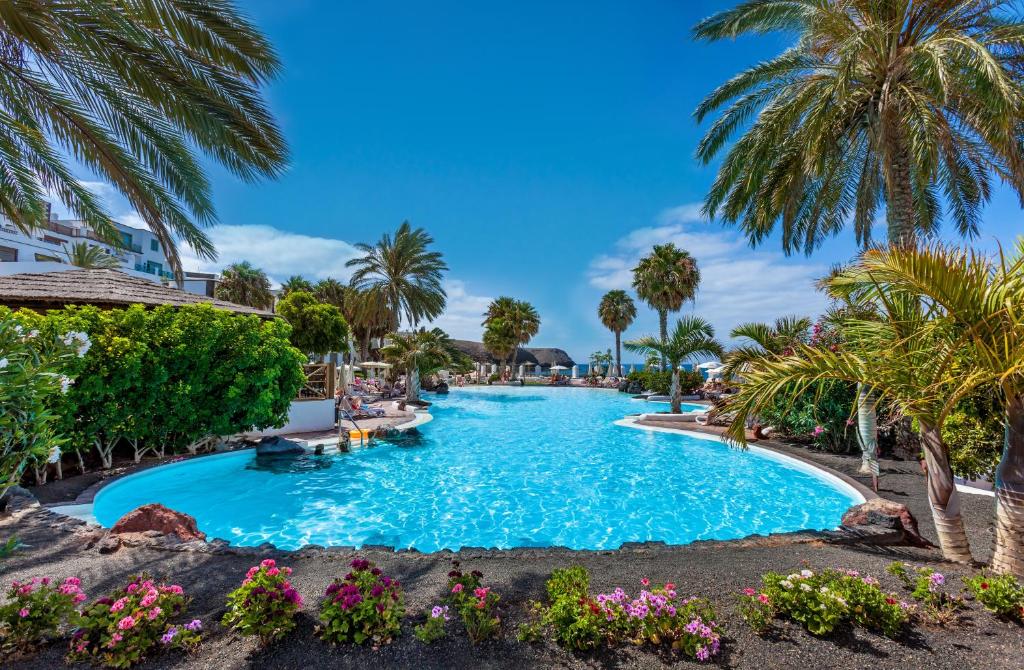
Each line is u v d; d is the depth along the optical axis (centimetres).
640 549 487
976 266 329
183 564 418
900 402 386
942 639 283
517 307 4859
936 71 738
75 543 465
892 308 407
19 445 398
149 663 263
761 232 1223
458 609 325
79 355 420
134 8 484
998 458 514
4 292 1024
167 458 939
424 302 3291
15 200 852
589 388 3925
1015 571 358
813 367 410
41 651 269
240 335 1024
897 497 716
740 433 450
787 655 272
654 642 287
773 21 922
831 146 1006
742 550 479
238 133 614
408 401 2294
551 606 328
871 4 848
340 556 447
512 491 866
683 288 2720
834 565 416
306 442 1177
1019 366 308
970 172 1093
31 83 605
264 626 278
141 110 628
